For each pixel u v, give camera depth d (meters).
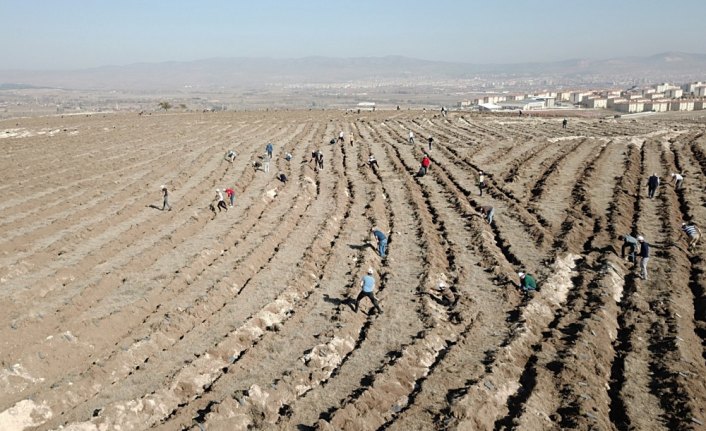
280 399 17.56
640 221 34.00
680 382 17.70
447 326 21.77
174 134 78.56
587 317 22.19
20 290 24.86
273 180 47.91
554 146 59.97
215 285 25.58
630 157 51.81
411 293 24.88
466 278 26.55
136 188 44.53
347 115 105.31
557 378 18.34
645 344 20.62
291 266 28.22
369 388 17.48
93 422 16.12
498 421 16.52
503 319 22.34
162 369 19.27
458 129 78.00
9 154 62.44
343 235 33.03
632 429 16.11
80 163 56.81
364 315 23.17
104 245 30.89
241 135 77.75
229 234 33.03
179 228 33.78
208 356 19.89
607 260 27.33
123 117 103.94
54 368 19.31
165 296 25.00
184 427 16.23
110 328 21.92
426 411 16.67
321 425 15.84
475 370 18.62
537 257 28.66
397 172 50.16
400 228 34.44
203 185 45.50
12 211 38.84
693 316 22.84
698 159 50.44
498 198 39.66
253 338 21.55
